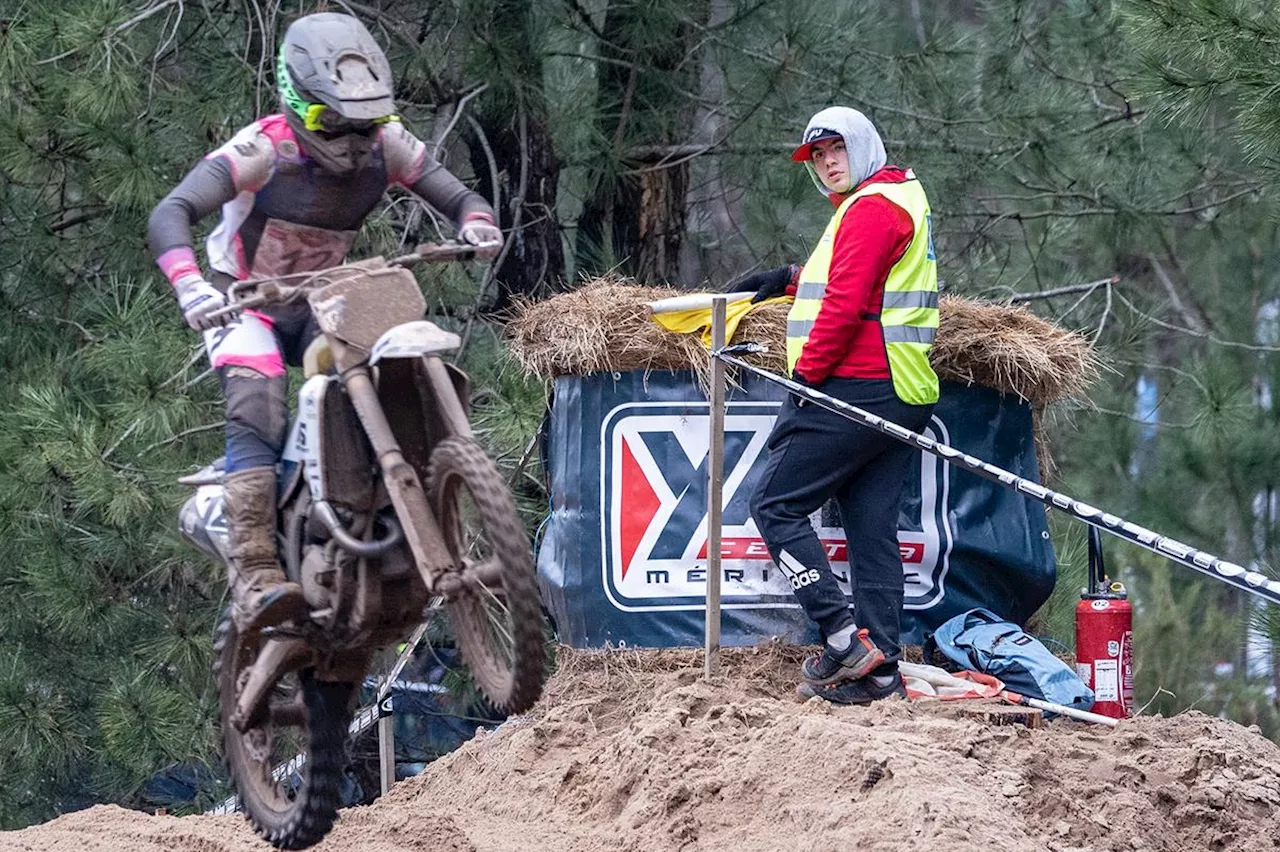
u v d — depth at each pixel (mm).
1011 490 17641
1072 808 12859
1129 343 29797
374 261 11117
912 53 26828
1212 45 19422
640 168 26359
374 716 19047
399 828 14883
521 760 16344
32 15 22453
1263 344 34906
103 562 23984
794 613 16859
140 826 15578
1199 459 33750
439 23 25234
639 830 13594
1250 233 31750
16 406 23344
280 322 11742
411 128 25375
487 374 24172
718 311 16125
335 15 11141
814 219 26812
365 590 10578
